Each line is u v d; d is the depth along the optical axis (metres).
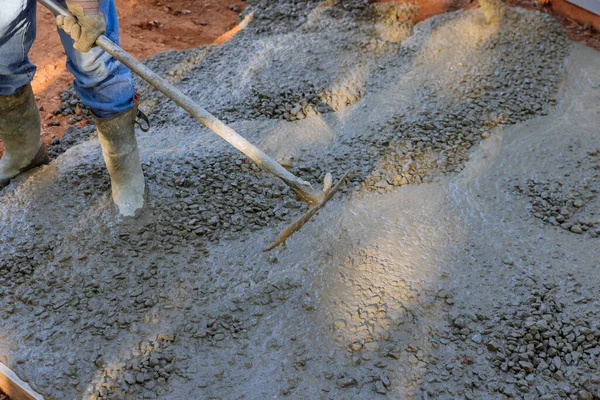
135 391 2.68
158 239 3.24
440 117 4.05
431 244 3.28
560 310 2.96
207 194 3.46
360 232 3.33
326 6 5.26
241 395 2.67
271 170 2.70
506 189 3.62
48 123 4.14
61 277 3.09
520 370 2.76
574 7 5.07
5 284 3.06
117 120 3.12
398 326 2.90
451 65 4.51
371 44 4.71
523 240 3.32
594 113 4.16
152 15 5.36
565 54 4.66
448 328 2.91
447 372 2.75
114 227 3.26
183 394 2.68
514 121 4.07
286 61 4.52
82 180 3.50
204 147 3.76
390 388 2.69
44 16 5.26
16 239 3.22
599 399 2.67
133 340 2.85
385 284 3.06
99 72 2.97
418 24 5.00
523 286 3.07
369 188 3.61
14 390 2.72
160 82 2.73
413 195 3.57
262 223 3.37
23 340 2.85
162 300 3.00
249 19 5.20
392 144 3.85
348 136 3.94
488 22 4.86
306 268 3.14
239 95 4.25
